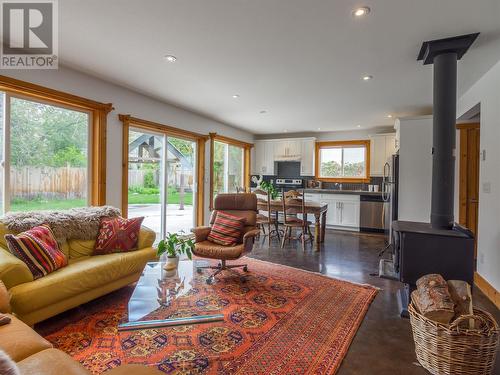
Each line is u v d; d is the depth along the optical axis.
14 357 1.23
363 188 6.71
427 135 4.14
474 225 4.17
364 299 2.73
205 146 5.55
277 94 4.02
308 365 1.77
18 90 2.75
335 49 2.61
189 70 3.17
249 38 2.43
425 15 2.03
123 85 3.71
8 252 2.23
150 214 4.50
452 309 1.73
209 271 3.41
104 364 1.76
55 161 3.18
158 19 2.16
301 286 3.04
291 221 4.93
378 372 1.72
